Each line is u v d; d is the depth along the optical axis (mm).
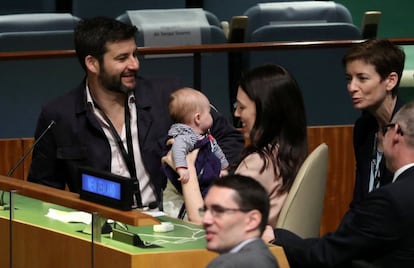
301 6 21047
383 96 13891
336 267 11805
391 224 11406
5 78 17531
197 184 13859
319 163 12773
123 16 19562
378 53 13844
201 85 18203
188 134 14094
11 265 12336
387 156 11852
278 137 12617
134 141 14281
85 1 23734
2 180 12445
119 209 10883
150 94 14461
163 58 18000
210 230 9516
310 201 12766
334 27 19375
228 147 14570
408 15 26156
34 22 19531
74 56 17672
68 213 11945
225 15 24797
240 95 12727
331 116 18672
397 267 11539
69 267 11562
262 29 19156
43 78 17641
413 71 19031
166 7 24219
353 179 18781
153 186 14352
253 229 9492
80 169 11375
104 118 14234
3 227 12430
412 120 11648
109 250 11039
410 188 11453
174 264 10859
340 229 11773
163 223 11539
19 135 17719
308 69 18453
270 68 12688
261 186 9562
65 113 14297
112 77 13953
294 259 11969
